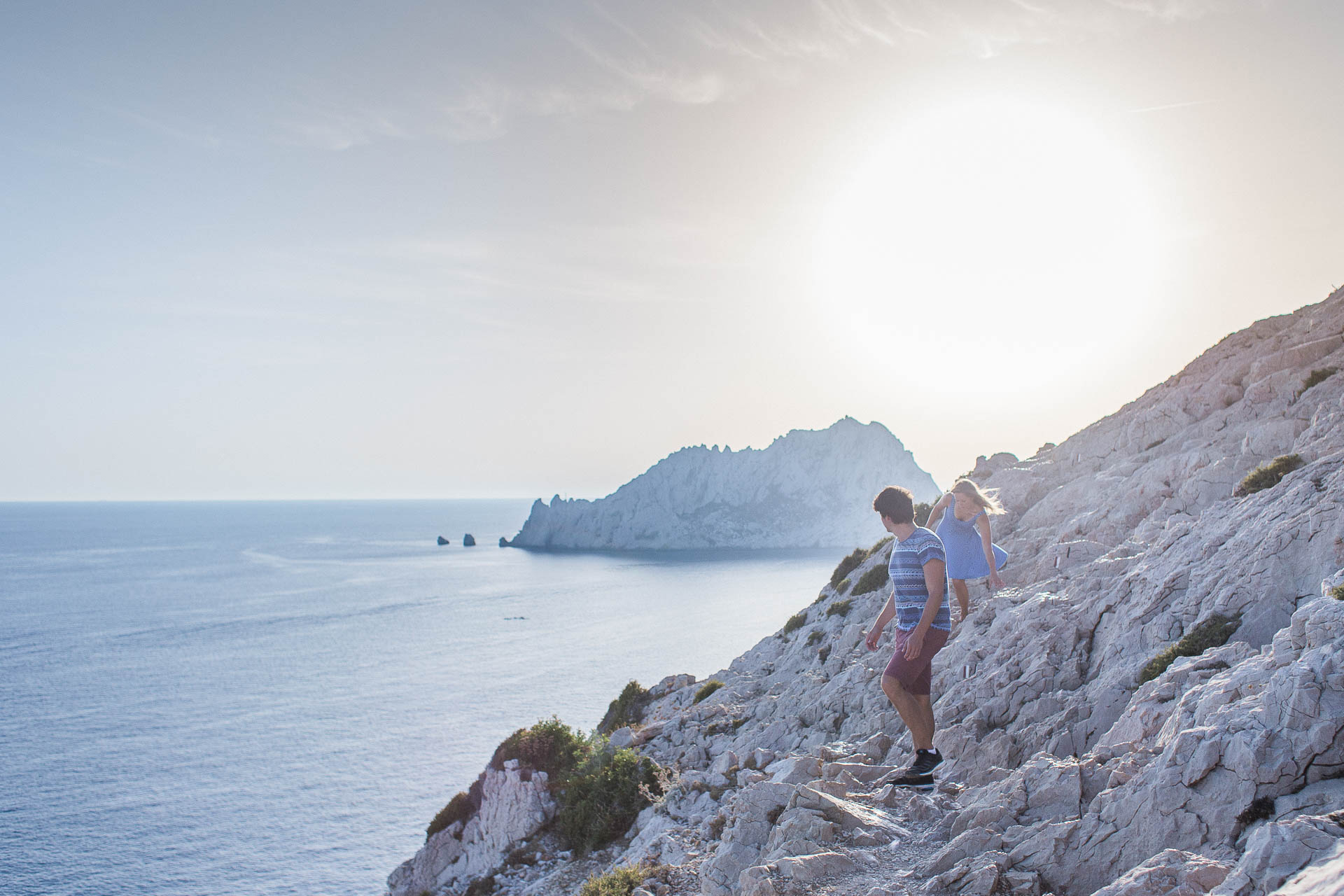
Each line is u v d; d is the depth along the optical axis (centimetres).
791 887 664
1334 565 935
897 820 798
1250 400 2212
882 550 3572
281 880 6066
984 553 1136
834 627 3153
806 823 768
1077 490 2403
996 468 3244
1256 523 1160
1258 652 824
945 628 852
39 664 14688
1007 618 1502
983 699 1250
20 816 7556
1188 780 579
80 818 7500
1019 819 695
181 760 9144
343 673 13388
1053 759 775
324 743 9494
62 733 10375
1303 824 445
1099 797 644
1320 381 2072
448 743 9300
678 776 2078
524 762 2814
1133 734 825
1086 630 1267
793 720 2077
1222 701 676
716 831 1379
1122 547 1688
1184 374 2888
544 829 2509
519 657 14088
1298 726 548
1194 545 1284
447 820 2827
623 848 2073
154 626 18538
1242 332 2866
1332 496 1031
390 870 6169
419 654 14788
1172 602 1152
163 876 6228
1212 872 479
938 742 1109
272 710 11188
